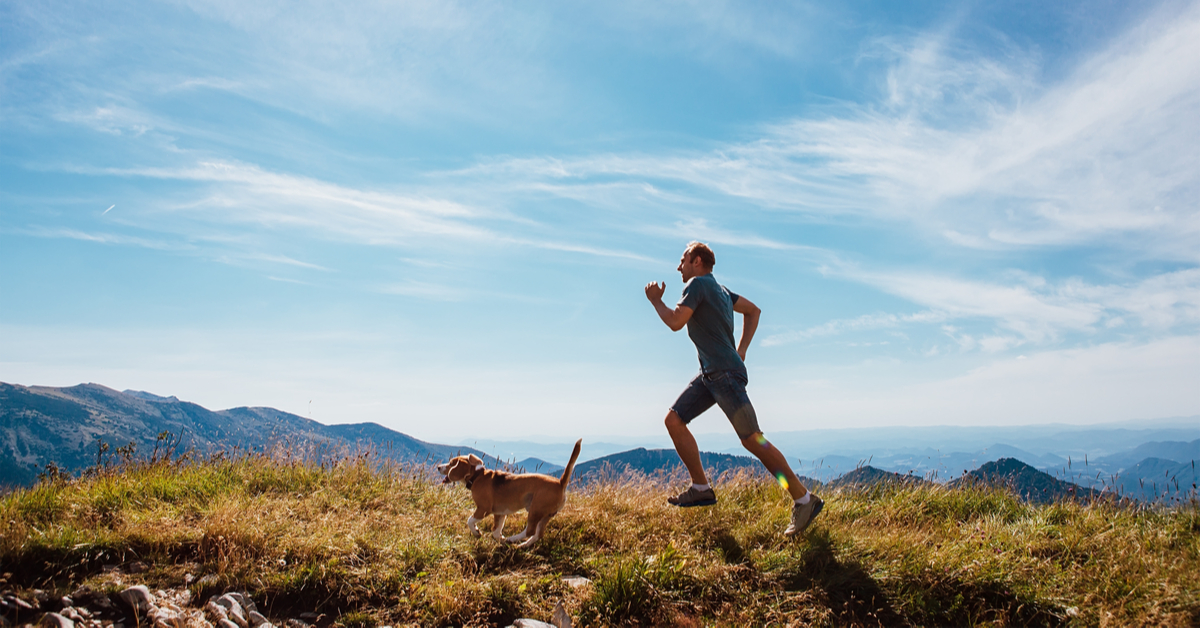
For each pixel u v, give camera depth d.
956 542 4.37
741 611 3.57
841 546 4.29
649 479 6.47
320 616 3.51
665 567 3.89
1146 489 5.35
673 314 4.70
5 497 4.70
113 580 3.55
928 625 3.44
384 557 4.11
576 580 4.06
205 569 3.83
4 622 3.07
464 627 3.38
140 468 5.91
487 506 4.70
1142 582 3.56
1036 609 3.42
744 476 6.42
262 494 5.45
